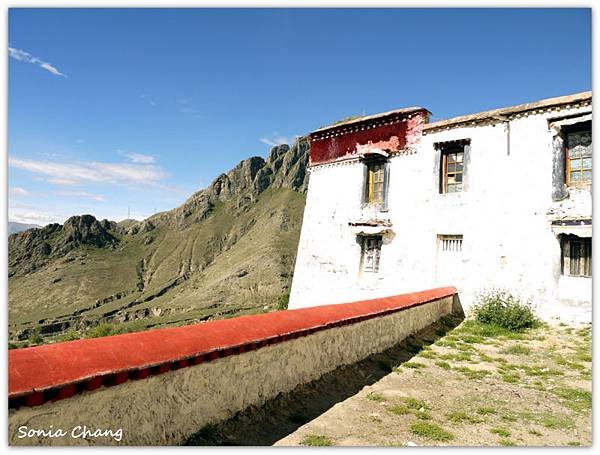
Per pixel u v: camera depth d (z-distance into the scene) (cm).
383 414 575
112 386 359
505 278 1339
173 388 418
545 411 617
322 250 1891
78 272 16000
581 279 1213
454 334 1131
